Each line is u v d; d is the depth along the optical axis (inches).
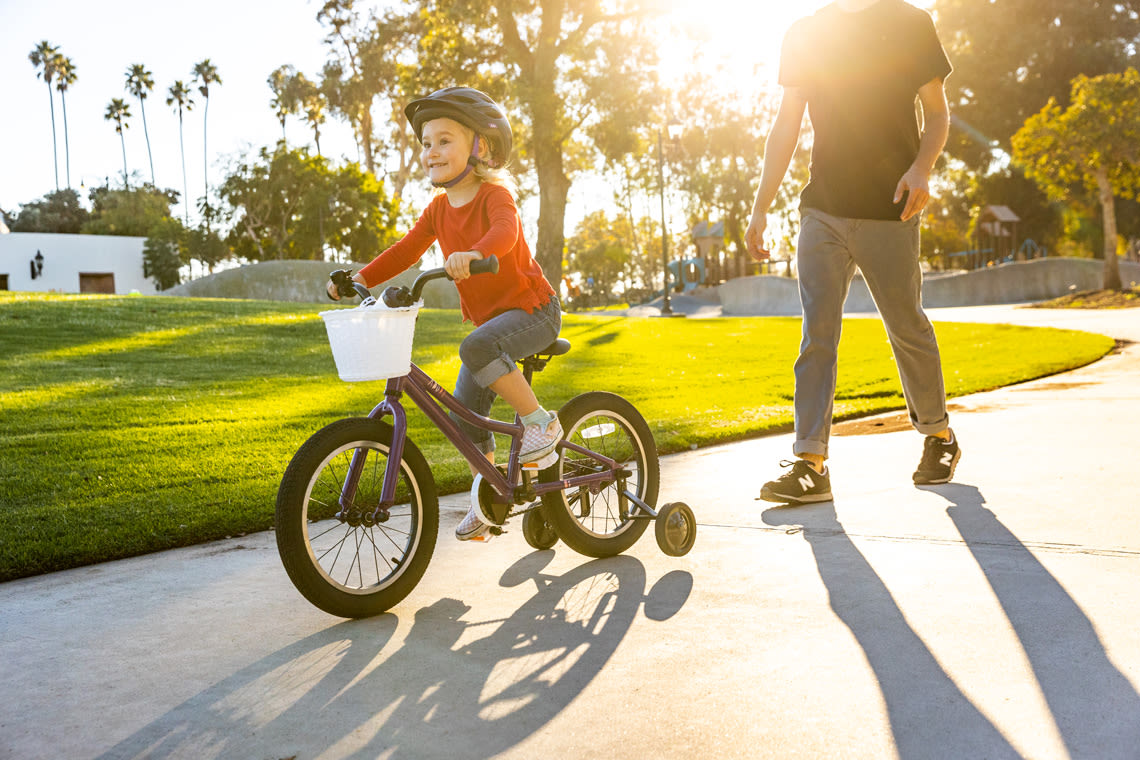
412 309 110.7
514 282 127.5
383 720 83.4
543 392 354.9
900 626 98.4
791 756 72.6
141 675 96.3
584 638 102.0
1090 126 989.8
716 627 102.6
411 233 135.0
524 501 131.3
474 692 88.8
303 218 2048.5
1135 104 977.5
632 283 2869.1
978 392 308.3
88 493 187.9
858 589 111.7
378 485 125.4
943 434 168.4
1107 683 81.3
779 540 137.6
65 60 3267.7
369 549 147.8
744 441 243.9
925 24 156.4
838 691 83.7
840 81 158.1
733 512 158.2
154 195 2696.9
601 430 146.9
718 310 1486.2
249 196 2151.8
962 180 2041.1
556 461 133.1
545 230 1247.5
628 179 1985.7
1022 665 86.3
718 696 84.4
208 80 3058.6
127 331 535.2
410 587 118.1
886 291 161.8
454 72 1247.5
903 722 77.0
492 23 1214.9
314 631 109.1
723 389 365.7
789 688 85.0
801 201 167.3
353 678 93.7
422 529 120.8
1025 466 174.9
